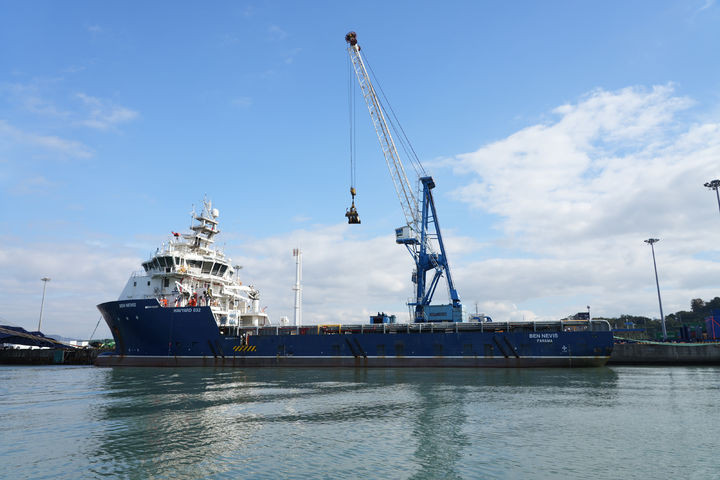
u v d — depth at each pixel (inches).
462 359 2410.2
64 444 912.3
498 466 761.6
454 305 2893.7
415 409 1249.4
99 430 1027.9
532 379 1907.0
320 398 1439.5
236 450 861.8
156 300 2600.9
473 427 1037.8
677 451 840.3
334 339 2518.5
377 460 797.2
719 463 768.3
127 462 793.6
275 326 2684.5
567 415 1162.0
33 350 3420.3
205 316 2568.9
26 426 1071.0
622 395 1475.1
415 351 2452.0
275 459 805.2
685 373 2283.5
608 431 994.7
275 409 1259.8
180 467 764.6
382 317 2741.1
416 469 748.6
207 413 1210.0
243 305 3191.4
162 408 1283.2
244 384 1792.6
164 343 2598.4
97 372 2417.6
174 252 2834.6
